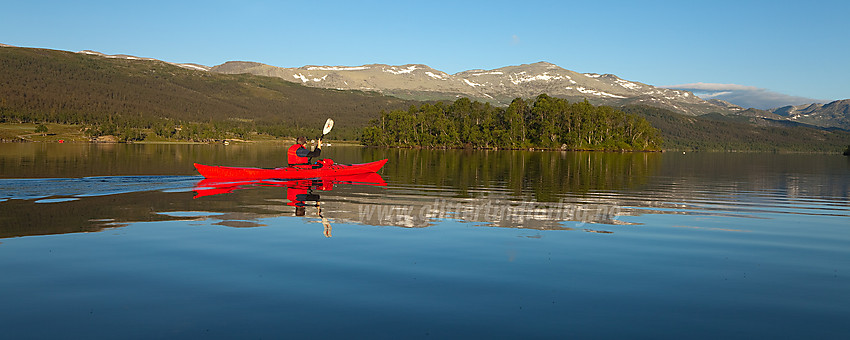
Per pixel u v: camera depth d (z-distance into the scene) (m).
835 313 8.19
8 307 7.92
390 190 24.25
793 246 13.02
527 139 147.88
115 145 108.75
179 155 64.69
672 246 12.74
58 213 16.19
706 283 9.65
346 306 8.11
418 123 152.50
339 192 23.06
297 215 16.52
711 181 34.03
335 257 11.02
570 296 8.74
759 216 18.28
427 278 9.59
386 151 104.25
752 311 8.23
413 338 6.97
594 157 81.38
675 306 8.39
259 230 13.91
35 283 9.05
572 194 24.34
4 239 12.43
